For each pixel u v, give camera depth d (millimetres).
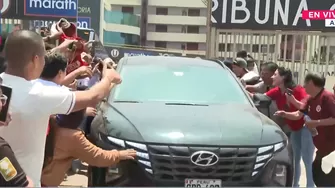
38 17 8336
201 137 3801
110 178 3879
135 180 3732
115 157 3596
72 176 5891
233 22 10227
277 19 10102
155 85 4988
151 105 4531
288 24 10070
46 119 2604
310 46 10289
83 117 3582
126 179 3762
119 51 24328
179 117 4172
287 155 4047
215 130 3920
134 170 3748
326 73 10406
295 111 5863
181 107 4516
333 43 10555
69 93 2656
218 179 3727
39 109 2541
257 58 10352
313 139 5219
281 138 4109
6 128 2500
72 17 8352
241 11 10180
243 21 10195
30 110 2518
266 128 4164
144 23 72938
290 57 10492
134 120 4059
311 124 4996
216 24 10281
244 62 7855
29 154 2561
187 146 3736
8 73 2588
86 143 3549
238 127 4043
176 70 5344
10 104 2393
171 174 3713
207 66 5574
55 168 3547
